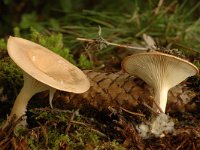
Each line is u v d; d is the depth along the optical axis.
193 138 0.29
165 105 0.30
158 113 0.29
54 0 0.69
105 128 0.31
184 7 0.59
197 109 0.32
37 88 0.30
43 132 0.30
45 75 0.27
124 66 0.30
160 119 0.29
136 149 0.29
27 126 0.32
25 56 0.28
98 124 0.31
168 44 0.45
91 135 0.30
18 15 0.69
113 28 0.50
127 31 0.49
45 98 0.33
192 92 0.32
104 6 0.66
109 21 0.53
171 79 0.29
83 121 0.31
